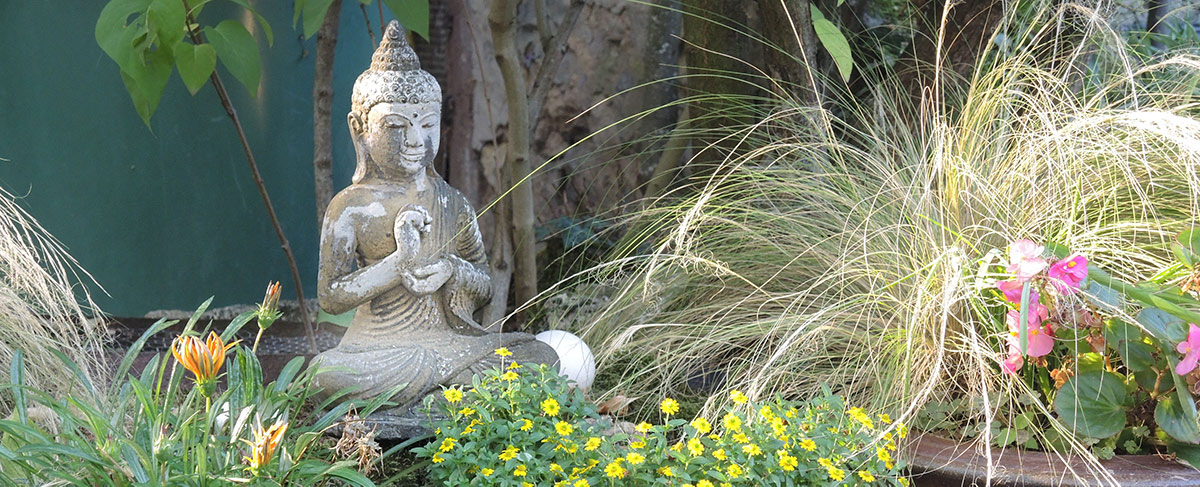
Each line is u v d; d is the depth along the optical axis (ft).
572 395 7.11
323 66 10.44
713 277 9.48
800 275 9.24
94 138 12.74
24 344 7.71
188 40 10.90
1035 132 8.23
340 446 6.69
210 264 13.58
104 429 5.92
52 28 12.33
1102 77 10.25
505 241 10.44
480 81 12.91
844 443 6.45
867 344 8.04
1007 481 6.47
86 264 12.81
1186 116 8.87
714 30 11.42
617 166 13.08
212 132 13.25
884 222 8.62
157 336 11.11
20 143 12.34
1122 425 6.73
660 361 9.00
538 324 10.64
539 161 13.19
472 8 12.75
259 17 8.73
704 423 6.36
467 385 7.59
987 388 7.27
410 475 7.20
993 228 7.92
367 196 7.71
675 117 13.08
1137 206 8.28
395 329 7.77
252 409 5.74
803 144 9.13
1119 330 6.78
